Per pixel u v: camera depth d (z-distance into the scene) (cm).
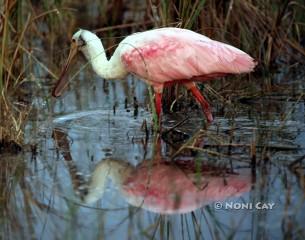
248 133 1323
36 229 978
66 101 1634
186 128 1384
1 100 1280
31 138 1336
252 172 1133
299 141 1268
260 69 1745
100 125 1433
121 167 1188
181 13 1477
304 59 1797
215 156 1207
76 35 1487
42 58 1944
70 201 1065
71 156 1249
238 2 1716
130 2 2194
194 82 1440
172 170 1162
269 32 1745
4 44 1373
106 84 1794
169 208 1027
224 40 1662
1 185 1125
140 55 1366
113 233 959
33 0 2044
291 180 1094
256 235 938
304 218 971
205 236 952
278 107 1512
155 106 1452
